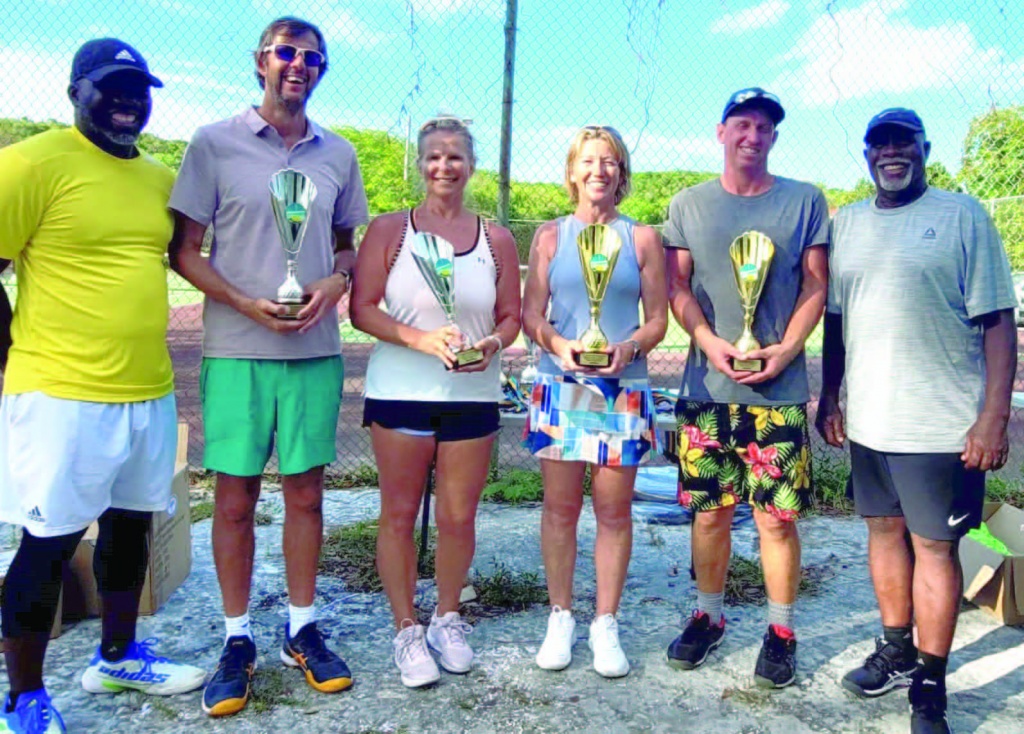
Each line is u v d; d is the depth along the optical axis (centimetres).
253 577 330
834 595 322
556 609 264
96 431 212
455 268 245
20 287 212
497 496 450
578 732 224
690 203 257
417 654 248
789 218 246
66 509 209
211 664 260
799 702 242
